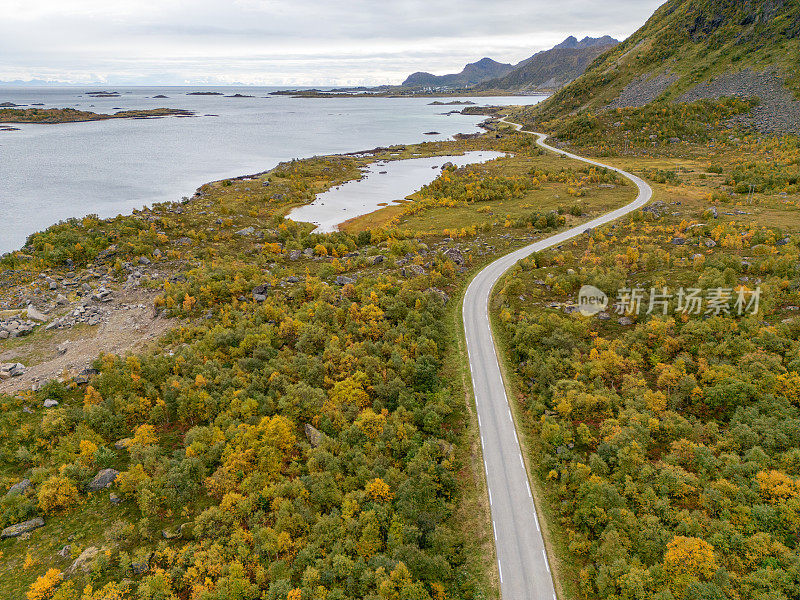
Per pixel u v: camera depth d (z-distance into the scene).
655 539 44.56
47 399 73.75
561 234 138.50
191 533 50.69
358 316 89.12
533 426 64.94
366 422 62.72
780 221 123.00
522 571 46.62
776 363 62.09
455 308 98.12
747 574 40.53
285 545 46.81
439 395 69.75
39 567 48.19
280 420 61.75
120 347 90.00
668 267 99.88
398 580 42.97
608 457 55.62
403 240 144.62
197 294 104.38
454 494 55.31
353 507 50.72
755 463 49.19
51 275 119.50
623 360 70.69
